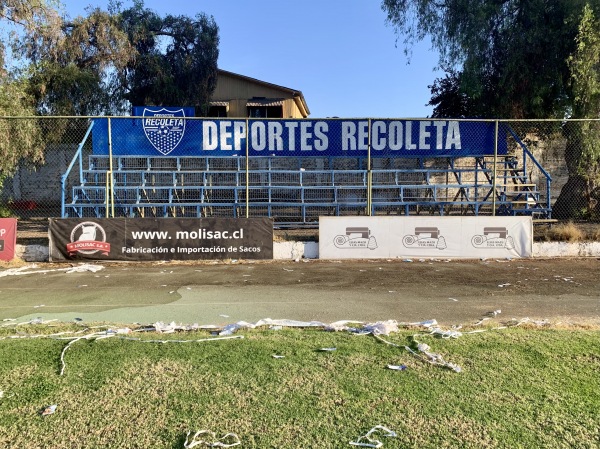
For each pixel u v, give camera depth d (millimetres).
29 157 17328
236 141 13383
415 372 4348
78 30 21859
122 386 4066
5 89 14828
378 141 13617
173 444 3201
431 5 17562
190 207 15711
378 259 10945
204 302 7188
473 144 13844
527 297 7465
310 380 4168
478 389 4008
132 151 13281
